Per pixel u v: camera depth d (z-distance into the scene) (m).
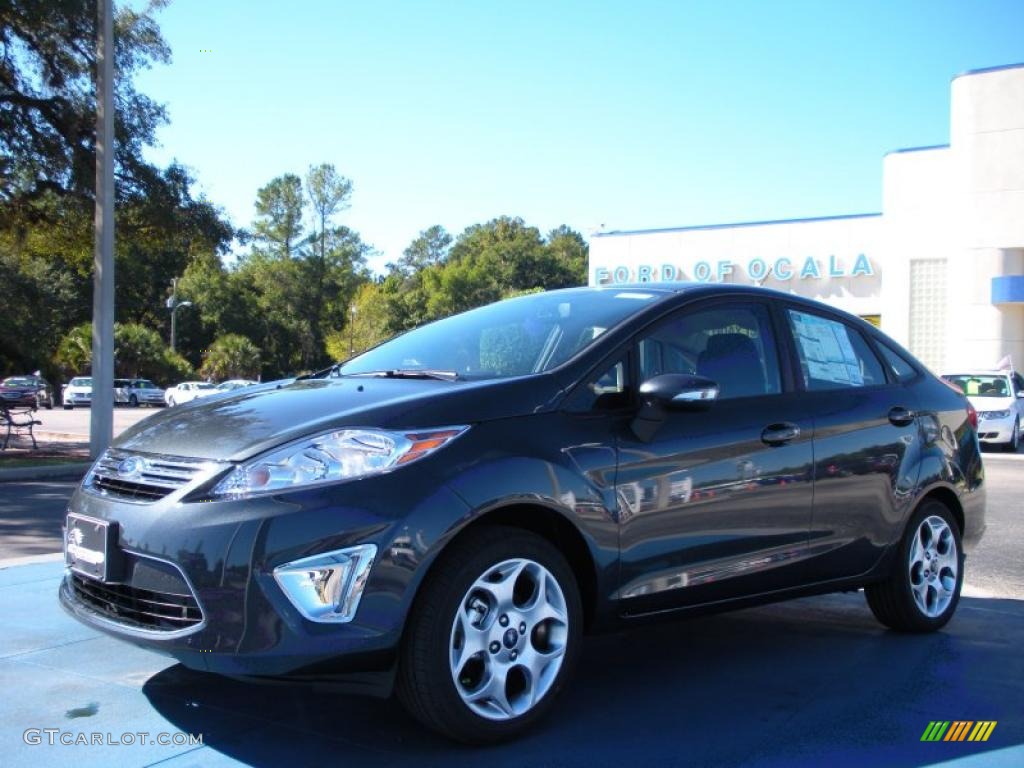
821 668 4.16
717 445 3.78
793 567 4.07
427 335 4.55
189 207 17.91
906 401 4.77
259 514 2.91
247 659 2.87
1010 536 8.12
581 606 3.39
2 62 16.25
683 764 3.07
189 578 2.92
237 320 79.00
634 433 3.54
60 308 53.06
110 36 14.20
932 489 4.75
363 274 85.00
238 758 3.03
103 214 14.22
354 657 2.89
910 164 29.89
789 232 34.38
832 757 3.16
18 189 17.69
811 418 4.21
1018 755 3.20
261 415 3.38
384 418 3.14
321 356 85.12
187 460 3.16
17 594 5.09
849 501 4.30
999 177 27.11
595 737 3.28
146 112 17.36
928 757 3.17
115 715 3.39
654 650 4.44
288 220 82.69
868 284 33.09
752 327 4.27
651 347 3.83
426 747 3.14
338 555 2.89
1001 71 27.03
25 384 41.19
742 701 3.70
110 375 14.34
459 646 3.05
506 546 3.16
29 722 3.32
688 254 36.41
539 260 109.75
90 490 3.42
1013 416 18.45
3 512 9.04
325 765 2.99
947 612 4.84
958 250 27.92
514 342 3.99
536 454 3.27
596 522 3.38
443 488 3.04
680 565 3.64
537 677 3.25
